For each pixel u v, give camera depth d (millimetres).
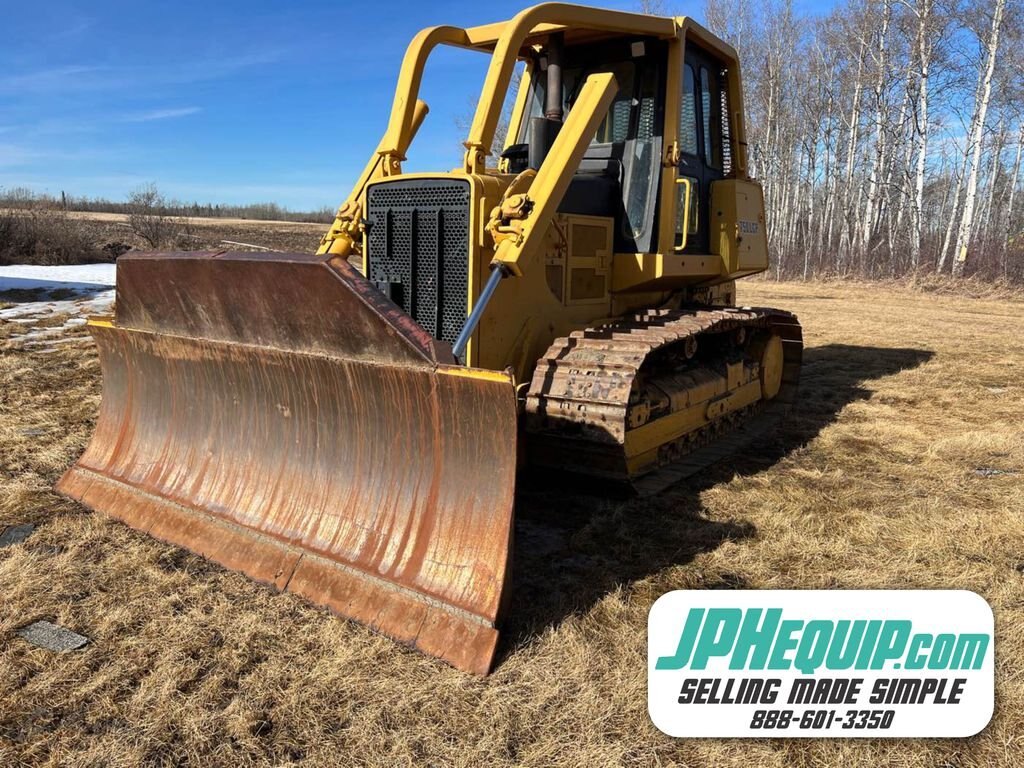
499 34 4863
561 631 3250
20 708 2770
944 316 15570
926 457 5895
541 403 4219
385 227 4535
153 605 3451
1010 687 2920
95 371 8328
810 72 29172
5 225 22953
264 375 3895
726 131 6344
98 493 4566
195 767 2500
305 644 3160
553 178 4102
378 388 3422
